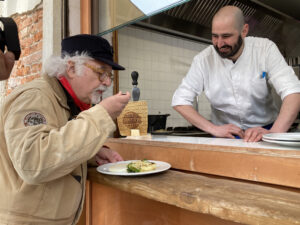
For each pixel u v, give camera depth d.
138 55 3.51
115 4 1.71
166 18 2.60
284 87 1.42
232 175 0.79
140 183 0.75
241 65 1.68
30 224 0.79
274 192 0.62
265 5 2.71
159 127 1.71
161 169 0.85
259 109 1.77
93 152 0.73
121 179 0.82
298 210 0.49
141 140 1.14
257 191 0.64
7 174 0.79
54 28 1.81
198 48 4.25
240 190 0.65
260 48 1.64
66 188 0.85
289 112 1.32
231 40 1.46
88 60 0.85
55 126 0.78
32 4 2.15
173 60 3.90
